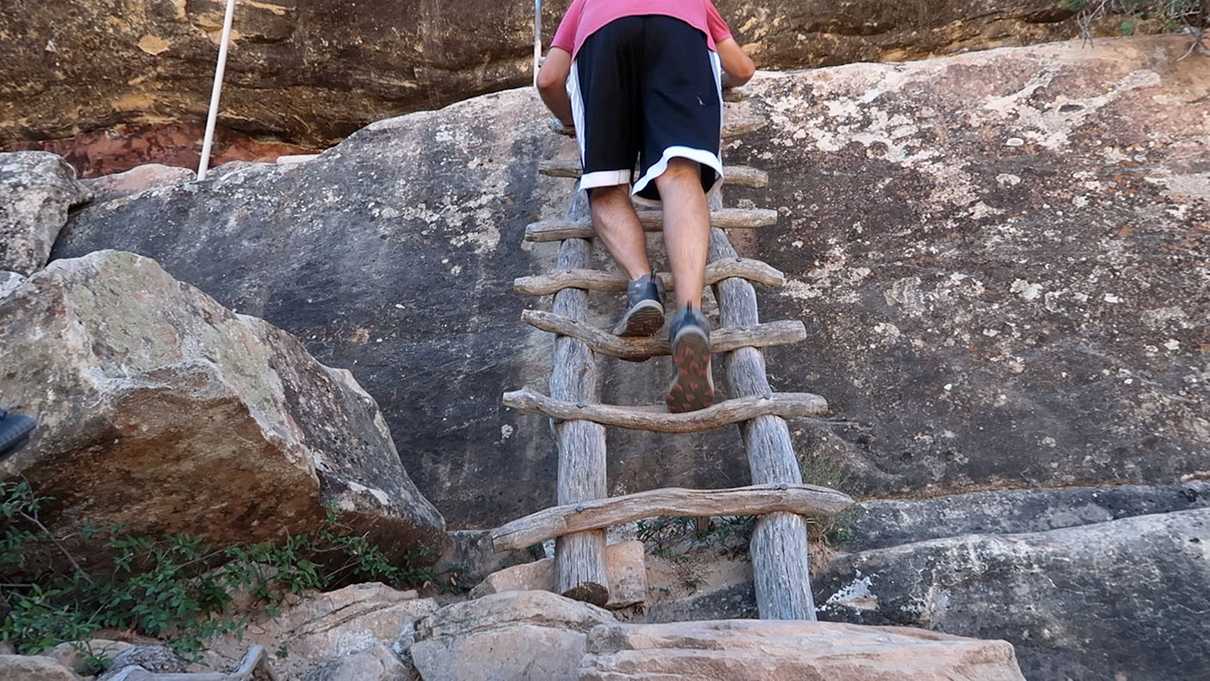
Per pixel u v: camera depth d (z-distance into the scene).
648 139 3.39
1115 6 4.80
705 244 3.24
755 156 4.55
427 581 3.30
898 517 3.20
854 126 4.59
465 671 2.47
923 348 3.71
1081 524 3.11
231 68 6.00
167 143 6.31
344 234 4.68
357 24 5.88
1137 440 3.31
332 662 2.60
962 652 2.10
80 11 5.85
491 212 4.63
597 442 3.13
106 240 4.87
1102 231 3.94
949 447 3.42
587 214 4.20
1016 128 4.39
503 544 2.87
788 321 3.41
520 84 6.00
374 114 6.20
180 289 2.98
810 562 2.92
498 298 4.28
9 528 2.52
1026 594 2.72
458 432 3.84
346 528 2.98
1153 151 4.19
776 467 3.00
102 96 6.16
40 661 2.21
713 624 2.27
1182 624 2.59
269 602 2.85
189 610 2.69
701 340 2.97
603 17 3.54
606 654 2.15
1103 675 2.54
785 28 5.69
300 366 3.31
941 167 4.33
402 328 4.25
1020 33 5.61
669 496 2.87
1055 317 3.71
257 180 5.02
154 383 2.49
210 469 2.63
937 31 5.67
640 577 2.92
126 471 2.55
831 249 4.12
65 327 2.57
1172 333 3.58
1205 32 4.55
